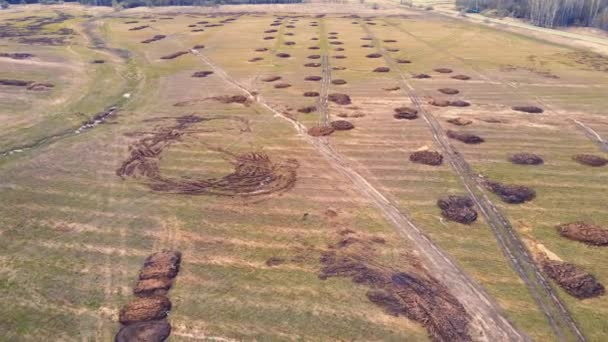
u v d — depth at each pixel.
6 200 22.45
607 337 14.58
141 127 31.73
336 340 14.45
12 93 37.88
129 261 18.16
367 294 16.38
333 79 43.00
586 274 17.38
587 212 21.52
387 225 20.53
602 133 30.64
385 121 32.75
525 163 26.42
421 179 24.69
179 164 26.39
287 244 19.22
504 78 43.28
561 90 39.59
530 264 18.03
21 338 14.58
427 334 14.66
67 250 18.80
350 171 25.55
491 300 16.14
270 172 25.42
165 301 16.00
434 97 37.94
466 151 28.03
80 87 40.19
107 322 15.17
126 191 23.47
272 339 14.50
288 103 36.47
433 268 17.73
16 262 18.02
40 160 26.75
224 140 29.59
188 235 19.84
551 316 15.45
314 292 16.48
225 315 15.46
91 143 29.16
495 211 21.67
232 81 42.44
